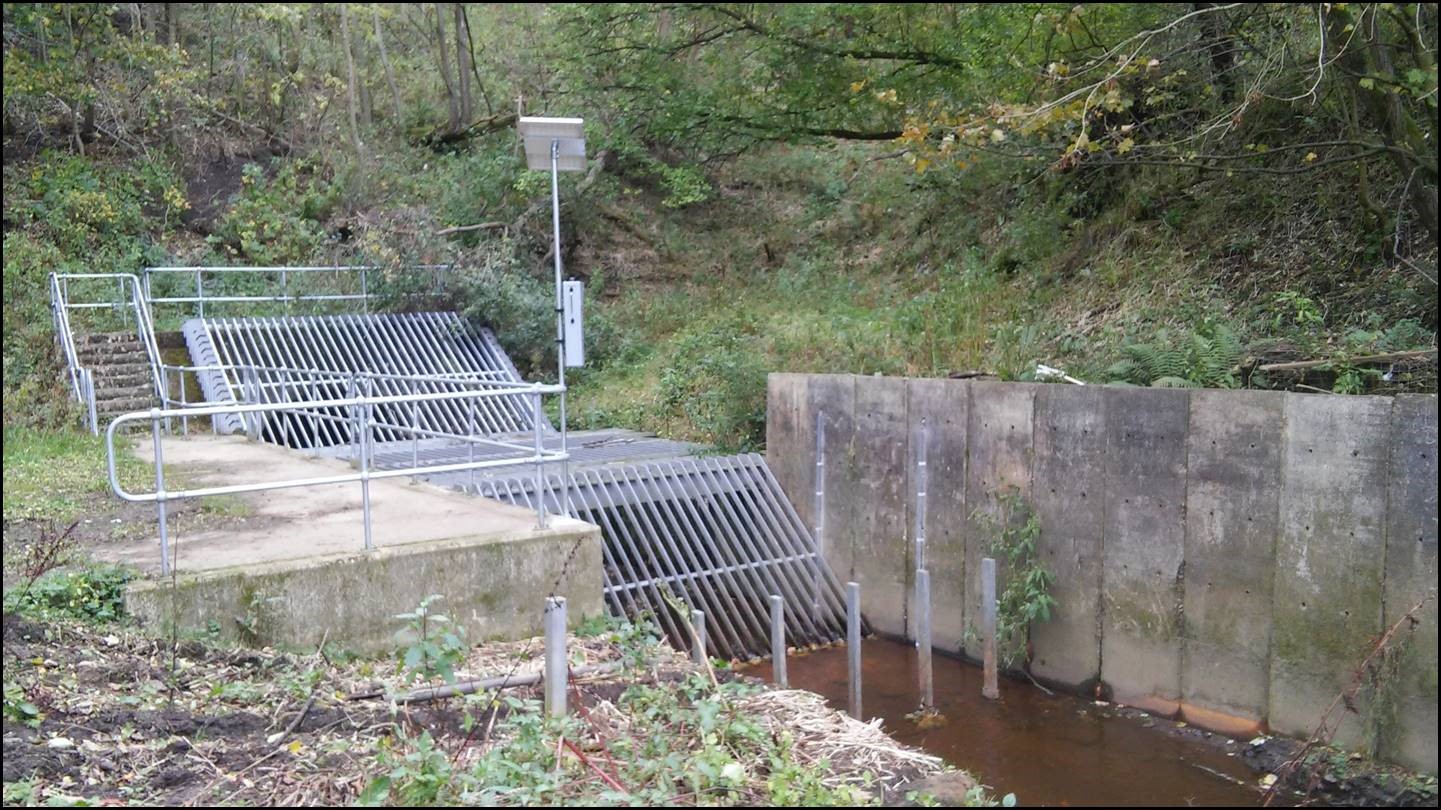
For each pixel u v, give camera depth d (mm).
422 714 5949
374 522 8188
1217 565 8891
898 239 20344
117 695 5688
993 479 10617
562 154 10828
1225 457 8820
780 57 16188
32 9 20891
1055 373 10977
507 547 7555
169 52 22500
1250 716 8703
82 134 22938
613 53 18016
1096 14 12875
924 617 9625
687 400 15719
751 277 21719
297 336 17859
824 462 12383
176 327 18406
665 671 6926
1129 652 9555
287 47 25250
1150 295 13219
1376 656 7812
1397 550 7758
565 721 5637
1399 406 7742
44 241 20156
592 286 21688
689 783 5262
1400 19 9086
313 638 6844
